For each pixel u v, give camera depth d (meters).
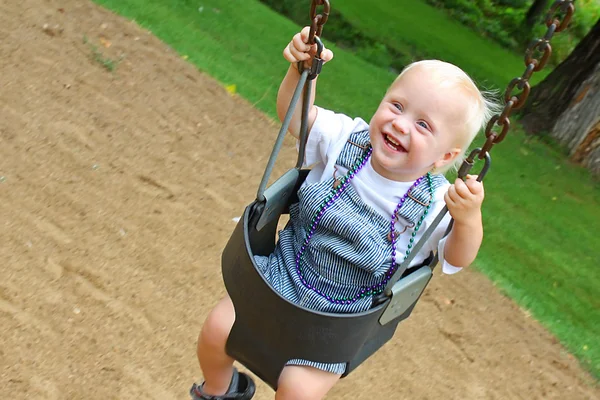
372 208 2.09
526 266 6.50
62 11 6.11
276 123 6.46
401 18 15.65
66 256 3.65
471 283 5.57
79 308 3.41
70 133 4.59
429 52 13.89
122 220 4.10
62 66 5.28
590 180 9.56
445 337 4.73
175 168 4.87
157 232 4.17
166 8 8.36
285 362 1.99
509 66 15.74
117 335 3.38
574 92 10.29
